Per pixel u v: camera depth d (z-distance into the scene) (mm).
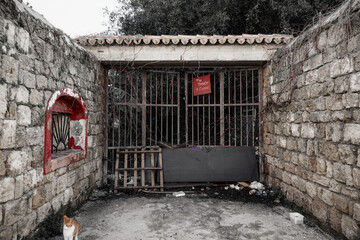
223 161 6047
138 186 5625
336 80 3248
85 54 4777
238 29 8852
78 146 4711
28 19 2908
